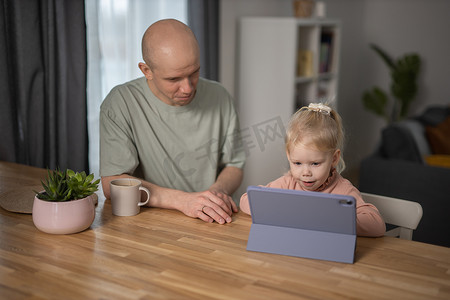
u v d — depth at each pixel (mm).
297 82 3543
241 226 1253
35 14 2031
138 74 2863
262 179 3646
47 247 1091
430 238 2971
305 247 1062
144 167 1693
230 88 3619
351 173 5016
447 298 889
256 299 873
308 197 1027
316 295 891
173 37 1375
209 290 903
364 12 5445
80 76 2225
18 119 2062
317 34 3670
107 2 2605
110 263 1012
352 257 1028
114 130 1570
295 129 1218
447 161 3230
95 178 2574
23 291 892
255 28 3490
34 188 1475
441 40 5074
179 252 1074
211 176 1805
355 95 5586
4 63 1924
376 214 1188
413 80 4844
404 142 3234
